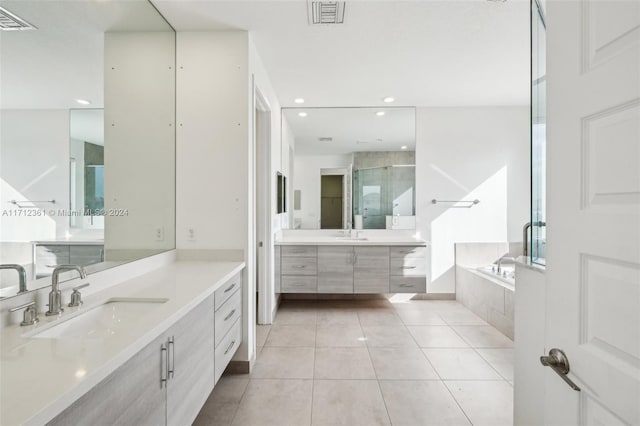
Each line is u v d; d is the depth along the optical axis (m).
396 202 4.36
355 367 2.49
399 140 4.33
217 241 2.39
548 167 0.89
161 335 1.21
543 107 1.47
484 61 2.87
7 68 1.19
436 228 4.32
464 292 4.06
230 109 2.38
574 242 0.78
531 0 1.50
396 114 4.31
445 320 3.56
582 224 0.76
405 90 3.62
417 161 4.31
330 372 2.42
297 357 2.66
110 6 1.76
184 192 2.40
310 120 4.37
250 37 2.43
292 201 4.46
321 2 2.05
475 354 2.72
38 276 1.31
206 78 2.38
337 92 3.68
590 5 0.74
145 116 2.07
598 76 0.71
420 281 3.85
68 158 1.48
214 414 1.92
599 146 0.71
